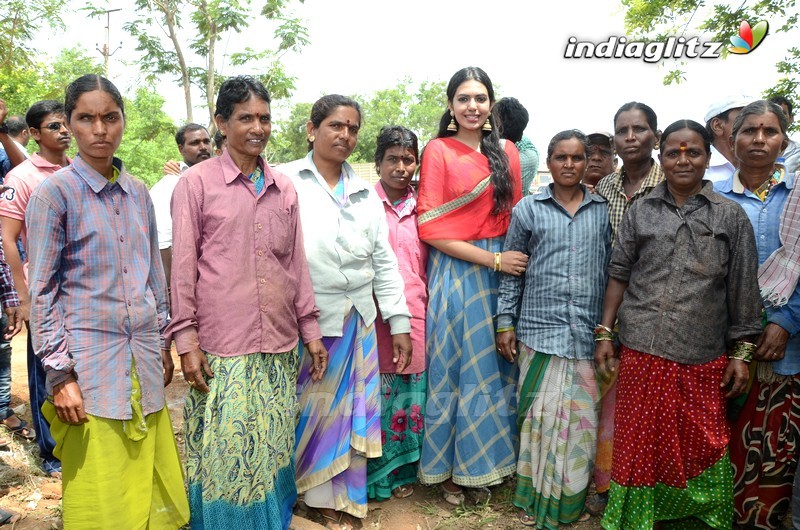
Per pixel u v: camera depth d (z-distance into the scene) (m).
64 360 2.24
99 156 2.35
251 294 2.65
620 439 2.90
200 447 2.73
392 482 3.49
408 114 41.97
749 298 2.78
